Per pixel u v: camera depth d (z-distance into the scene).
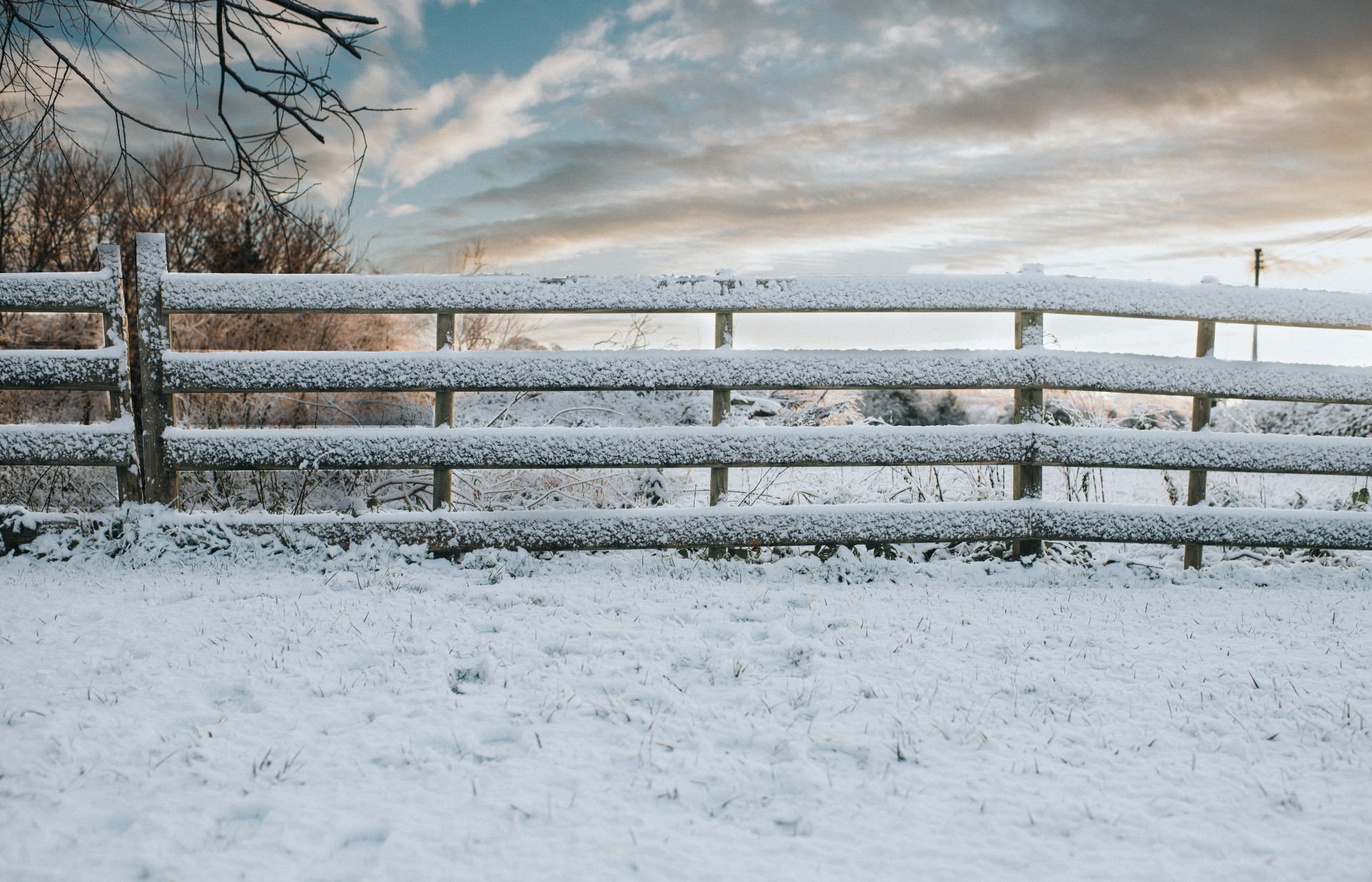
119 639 3.62
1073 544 6.17
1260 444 5.83
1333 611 4.50
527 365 5.52
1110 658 3.65
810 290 5.63
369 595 4.46
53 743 2.57
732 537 5.54
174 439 5.46
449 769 2.51
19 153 5.62
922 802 2.38
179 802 2.28
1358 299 5.96
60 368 5.44
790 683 3.26
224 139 5.63
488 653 3.51
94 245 12.52
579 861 2.05
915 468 6.82
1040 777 2.55
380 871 1.98
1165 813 2.35
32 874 1.92
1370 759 2.70
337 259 13.42
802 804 2.36
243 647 3.55
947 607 4.46
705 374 5.55
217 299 5.45
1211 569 5.59
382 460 5.46
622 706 2.97
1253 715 3.04
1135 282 5.73
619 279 5.59
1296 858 2.13
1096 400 7.79
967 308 5.64
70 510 6.13
